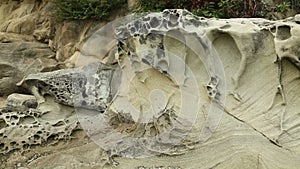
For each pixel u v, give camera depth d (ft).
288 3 22.79
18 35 29.25
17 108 18.02
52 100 18.66
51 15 28.55
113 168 15.51
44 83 18.65
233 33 15.17
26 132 17.16
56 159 16.25
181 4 23.15
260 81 15.25
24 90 19.77
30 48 26.71
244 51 15.15
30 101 18.39
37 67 25.18
